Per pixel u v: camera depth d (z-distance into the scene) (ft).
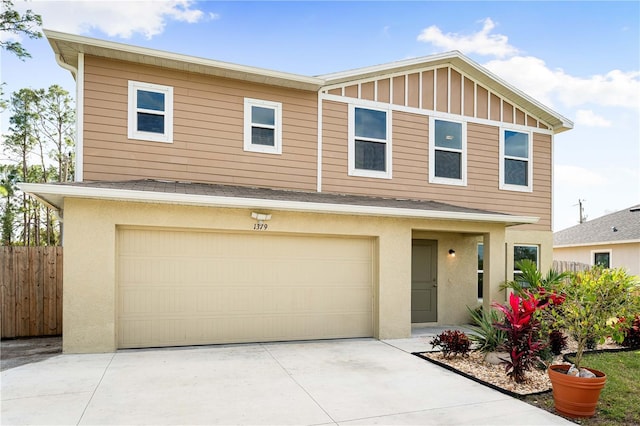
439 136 35.63
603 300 15.80
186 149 28.02
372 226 27.50
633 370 20.72
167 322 23.66
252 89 30.04
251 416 13.89
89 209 21.75
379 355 22.71
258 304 25.50
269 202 23.54
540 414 14.76
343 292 27.45
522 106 39.01
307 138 31.30
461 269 35.06
